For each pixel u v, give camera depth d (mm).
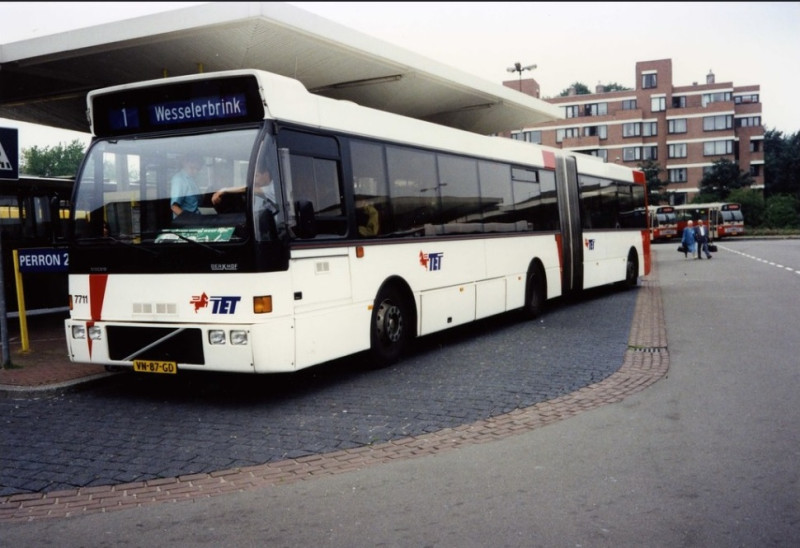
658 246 54625
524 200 13375
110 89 7613
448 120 17938
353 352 8273
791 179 88375
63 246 9711
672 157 81812
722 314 13695
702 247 35781
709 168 80500
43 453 5820
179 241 7125
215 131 7258
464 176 11211
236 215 6953
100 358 7512
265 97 7129
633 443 5762
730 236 60500
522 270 13062
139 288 7328
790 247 43062
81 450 5883
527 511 4414
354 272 8320
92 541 4160
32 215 13828
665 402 7086
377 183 8984
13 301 13367
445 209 10578
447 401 7289
